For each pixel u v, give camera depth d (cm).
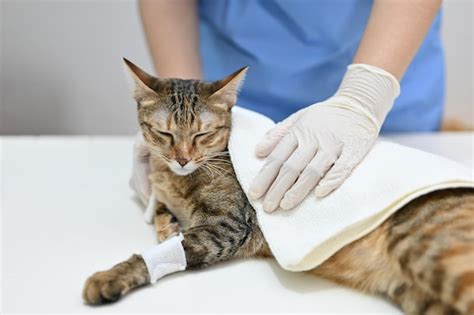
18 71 224
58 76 226
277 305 78
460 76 226
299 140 95
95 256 92
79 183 127
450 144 150
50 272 86
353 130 96
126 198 119
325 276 88
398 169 87
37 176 131
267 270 89
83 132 236
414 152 92
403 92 156
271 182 93
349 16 145
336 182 88
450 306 74
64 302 78
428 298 78
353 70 107
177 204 106
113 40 221
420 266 78
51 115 233
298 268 81
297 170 91
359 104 103
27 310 76
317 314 77
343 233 82
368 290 85
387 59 106
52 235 100
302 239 83
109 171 136
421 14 108
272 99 155
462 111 232
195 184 102
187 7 148
